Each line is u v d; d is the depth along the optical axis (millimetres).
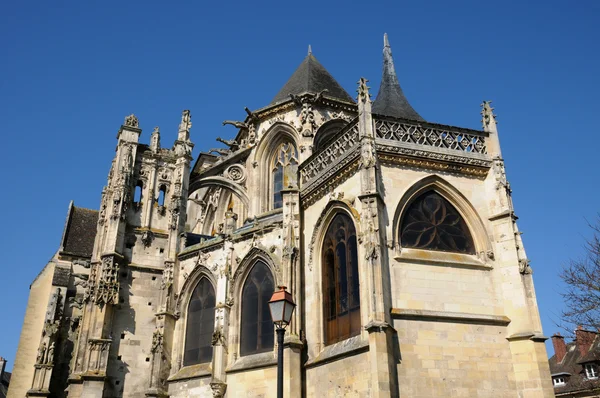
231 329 36688
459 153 31641
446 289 28406
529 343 27547
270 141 51469
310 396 30422
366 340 26812
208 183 51750
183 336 39906
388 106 43469
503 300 29031
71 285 56344
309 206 34938
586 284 39625
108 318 40719
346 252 30812
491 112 33406
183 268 41750
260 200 50188
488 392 26828
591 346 55906
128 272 43188
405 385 25703
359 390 26797
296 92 53156
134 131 47844
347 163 31328
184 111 50250
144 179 47312
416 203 30359
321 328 31562
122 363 40469
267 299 36031
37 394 47688
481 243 30266
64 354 51719
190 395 37062
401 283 27844
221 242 39625
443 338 27172
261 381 33719
